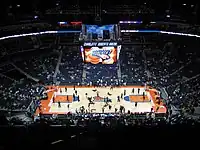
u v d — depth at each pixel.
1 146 12.65
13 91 45.56
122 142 12.71
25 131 13.76
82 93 47.53
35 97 44.56
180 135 13.20
